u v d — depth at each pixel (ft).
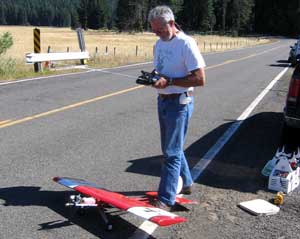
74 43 194.39
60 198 17.53
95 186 16.97
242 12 494.59
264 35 490.90
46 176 19.88
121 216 16.12
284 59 114.52
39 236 14.48
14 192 17.94
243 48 195.83
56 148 24.25
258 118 35.22
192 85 15.67
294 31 484.33
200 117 34.73
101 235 14.75
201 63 15.64
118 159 22.89
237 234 15.30
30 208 16.53
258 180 20.75
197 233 15.25
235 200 18.29
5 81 51.01
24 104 36.50
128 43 205.26
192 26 484.33
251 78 65.57
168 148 16.37
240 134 29.58
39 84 49.06
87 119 31.81
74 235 14.66
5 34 62.95
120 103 38.91
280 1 500.33
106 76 59.00
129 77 58.49
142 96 43.01
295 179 19.89
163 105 16.26
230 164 23.04
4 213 16.05
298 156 21.36
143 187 19.13
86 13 514.68
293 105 24.14
